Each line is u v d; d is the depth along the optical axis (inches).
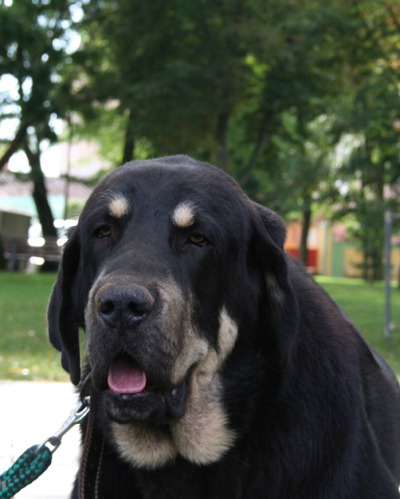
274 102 740.7
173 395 103.3
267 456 109.2
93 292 98.6
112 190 111.4
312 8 698.2
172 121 709.3
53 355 339.9
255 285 116.6
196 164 119.1
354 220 1268.5
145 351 94.1
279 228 124.0
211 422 110.6
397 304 645.3
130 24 727.7
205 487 113.3
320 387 112.0
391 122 957.2
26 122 814.5
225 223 110.3
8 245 1045.2
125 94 716.7
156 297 95.0
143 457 111.4
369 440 114.0
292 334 108.9
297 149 885.2
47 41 783.1
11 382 285.4
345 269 1697.8
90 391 117.8
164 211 107.3
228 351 111.4
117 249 104.0
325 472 107.1
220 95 679.7
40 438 211.0
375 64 831.7
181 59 697.6
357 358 124.3
